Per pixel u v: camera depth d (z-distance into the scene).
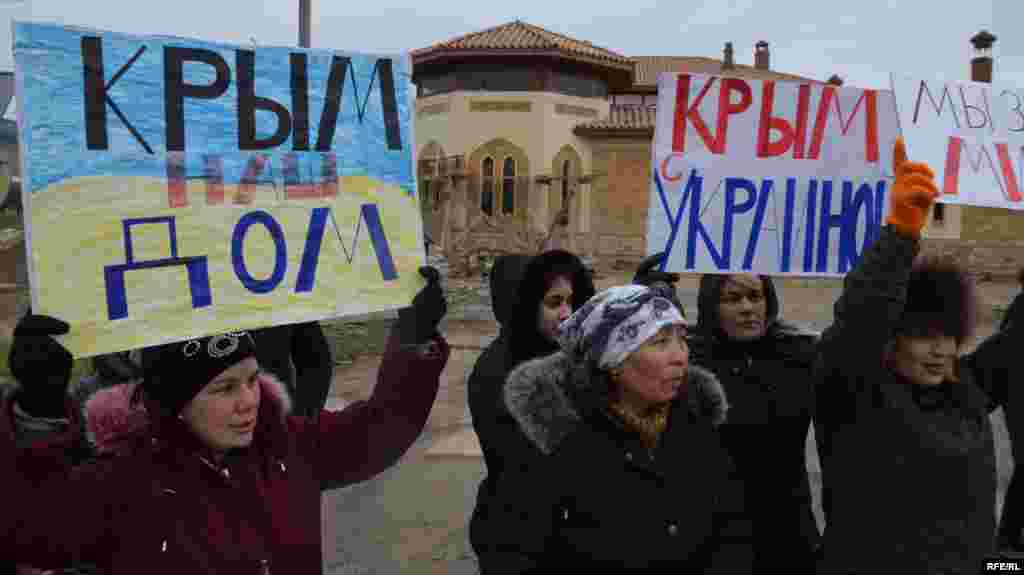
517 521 2.15
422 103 31.30
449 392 8.82
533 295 2.94
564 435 2.16
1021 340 3.70
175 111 2.06
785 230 3.04
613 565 2.05
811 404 2.63
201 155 2.08
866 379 2.31
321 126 2.25
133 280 1.97
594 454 2.12
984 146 3.04
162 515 1.77
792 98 3.02
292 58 2.23
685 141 2.96
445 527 4.97
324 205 2.23
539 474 2.16
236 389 1.82
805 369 2.90
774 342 2.98
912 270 2.37
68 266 1.90
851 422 2.39
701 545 2.13
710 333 3.00
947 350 2.33
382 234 2.29
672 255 2.97
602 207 31.06
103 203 1.95
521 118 29.50
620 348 2.09
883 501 2.29
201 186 2.07
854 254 3.10
